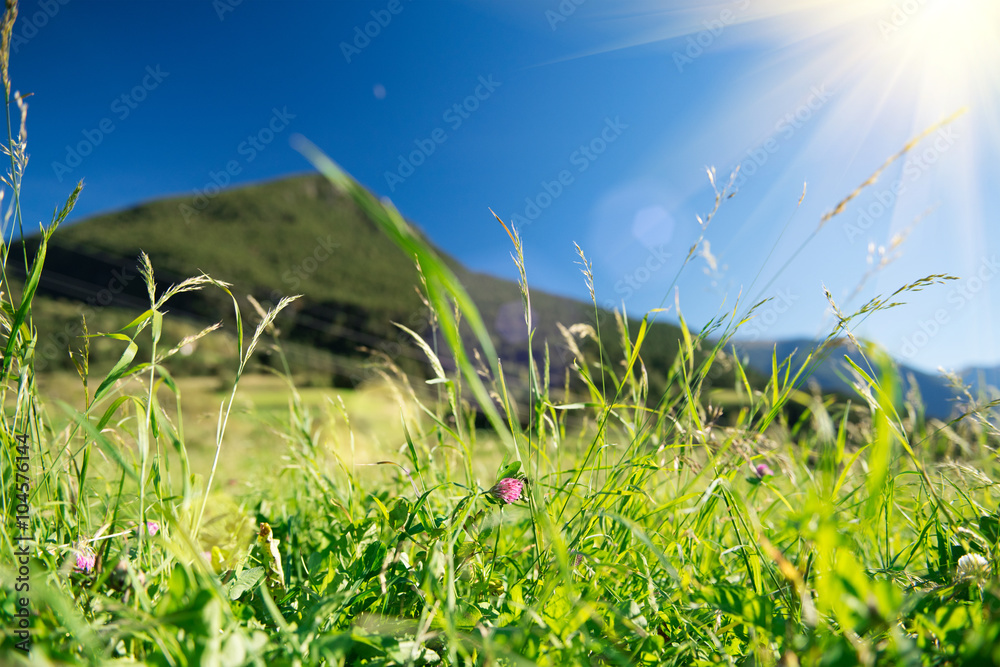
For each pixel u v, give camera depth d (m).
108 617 0.79
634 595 1.09
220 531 1.36
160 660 0.66
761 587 0.97
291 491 2.11
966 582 0.84
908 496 1.36
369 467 1.90
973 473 1.18
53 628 0.74
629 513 1.26
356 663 0.82
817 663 0.66
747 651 0.89
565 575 0.75
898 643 0.62
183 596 0.69
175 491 1.62
